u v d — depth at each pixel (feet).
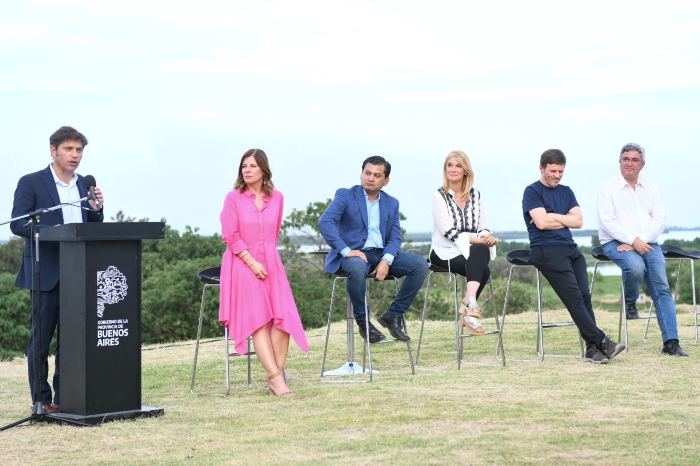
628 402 16.10
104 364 15.55
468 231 21.61
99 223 15.25
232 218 18.40
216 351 27.58
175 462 12.45
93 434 14.39
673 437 13.24
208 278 19.30
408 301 20.86
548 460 11.94
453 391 17.60
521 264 23.18
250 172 18.44
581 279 22.52
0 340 92.79
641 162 23.49
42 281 16.44
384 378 19.79
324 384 19.27
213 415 15.89
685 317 32.30
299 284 77.00
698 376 19.17
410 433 13.84
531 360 22.48
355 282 19.89
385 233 21.02
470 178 21.91
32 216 15.19
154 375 22.02
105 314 15.52
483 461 11.96
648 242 23.59
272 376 18.16
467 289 21.22
